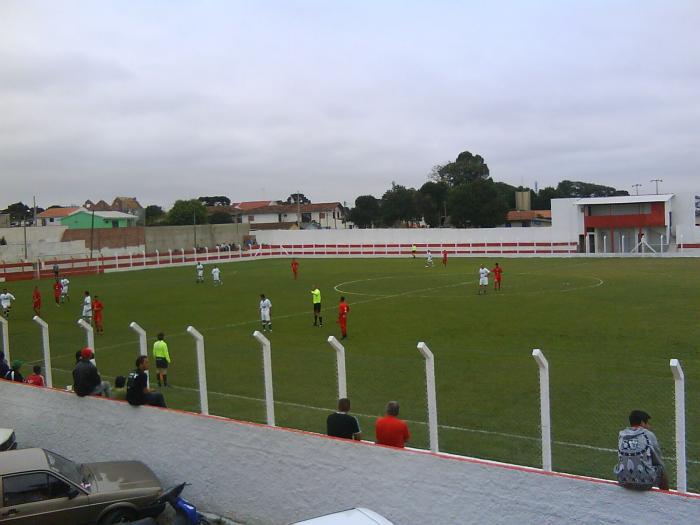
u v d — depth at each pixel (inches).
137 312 1619.1
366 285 2089.1
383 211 5324.8
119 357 1095.6
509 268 2566.4
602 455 555.8
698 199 3176.7
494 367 912.3
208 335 1269.7
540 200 6309.1
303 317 1467.8
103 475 516.1
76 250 3181.6
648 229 3169.3
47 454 510.0
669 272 2213.3
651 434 367.9
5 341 846.5
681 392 403.9
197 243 3873.0
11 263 2613.2
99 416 593.3
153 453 558.6
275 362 1002.7
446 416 694.5
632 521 354.6
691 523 338.3
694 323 1220.5
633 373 848.3
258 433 499.2
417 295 1798.7
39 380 738.8
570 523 372.5
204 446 529.7
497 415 690.2
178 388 865.5
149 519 450.6
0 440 605.3
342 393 528.7
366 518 365.7
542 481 381.4
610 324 1237.7
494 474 396.8
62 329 1407.5
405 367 934.4
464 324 1296.8
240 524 507.5
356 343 1138.7
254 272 2728.8
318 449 468.8
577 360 942.4
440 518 416.5
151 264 3073.3
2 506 458.9
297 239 3993.6
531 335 1155.9
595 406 701.9
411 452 427.5
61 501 472.1
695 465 521.0
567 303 1542.8
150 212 6835.6
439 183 5388.8
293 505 482.9
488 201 4680.1
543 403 430.3
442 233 3580.2
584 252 3233.3
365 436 639.8
